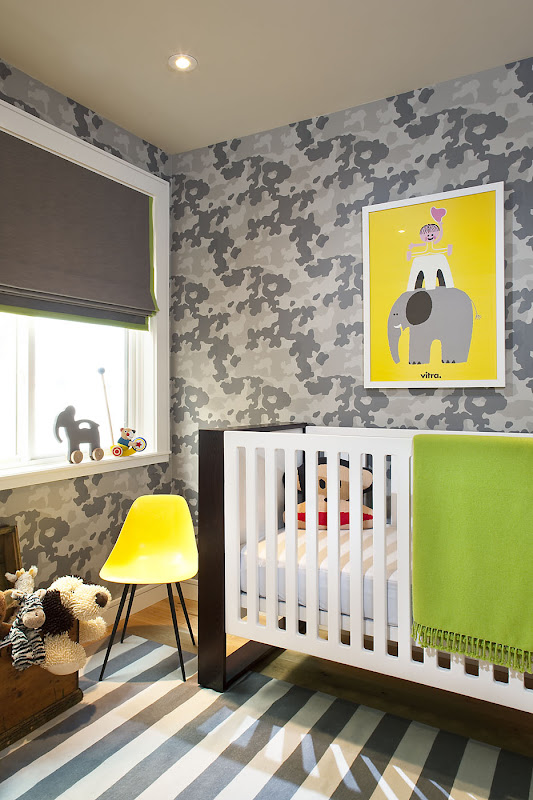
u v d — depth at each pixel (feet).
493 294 7.23
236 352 9.36
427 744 5.59
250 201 9.20
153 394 9.65
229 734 5.75
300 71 7.38
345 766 5.25
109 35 6.66
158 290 9.68
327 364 8.51
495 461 4.94
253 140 9.18
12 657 5.60
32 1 6.04
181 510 7.86
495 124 7.27
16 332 7.70
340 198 8.38
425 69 7.34
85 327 8.79
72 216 8.05
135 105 8.29
